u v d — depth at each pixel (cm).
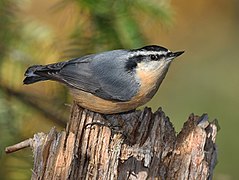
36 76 969
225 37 1669
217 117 1509
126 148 820
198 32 1588
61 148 803
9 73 1023
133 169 816
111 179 811
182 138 843
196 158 827
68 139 807
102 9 967
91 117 838
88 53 1012
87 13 989
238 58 1594
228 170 1447
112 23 991
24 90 1067
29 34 1013
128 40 997
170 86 1540
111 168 812
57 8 1022
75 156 808
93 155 815
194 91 1540
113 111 990
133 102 992
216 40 1664
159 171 823
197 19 1577
